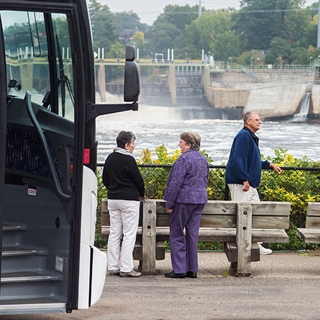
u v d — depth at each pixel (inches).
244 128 502.6
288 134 5344.5
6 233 329.7
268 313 364.5
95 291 305.7
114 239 447.5
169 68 6368.1
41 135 322.3
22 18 335.6
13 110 335.6
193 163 434.9
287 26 7672.2
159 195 542.6
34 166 326.6
